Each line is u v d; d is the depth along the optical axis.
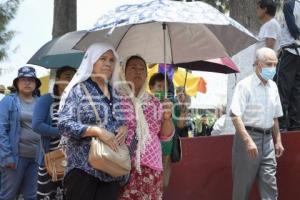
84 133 4.83
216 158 7.97
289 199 7.48
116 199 5.05
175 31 6.47
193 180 8.02
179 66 7.87
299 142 7.47
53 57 7.79
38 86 7.75
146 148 5.54
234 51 6.28
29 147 7.42
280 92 7.97
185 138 8.05
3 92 10.34
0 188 7.69
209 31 6.35
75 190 4.88
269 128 6.66
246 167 6.66
